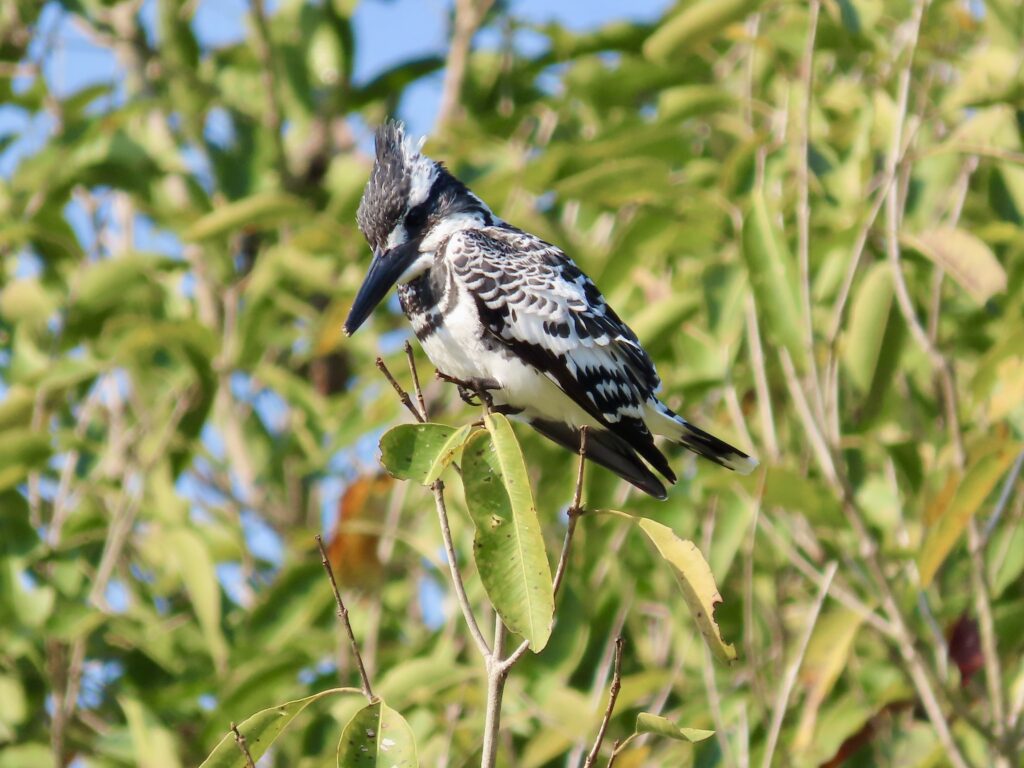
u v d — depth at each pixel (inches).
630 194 410.0
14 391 460.8
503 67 564.4
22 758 433.7
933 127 429.7
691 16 401.4
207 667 450.0
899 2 463.5
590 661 422.6
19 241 512.1
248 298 477.4
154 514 448.5
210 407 465.1
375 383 450.3
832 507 360.2
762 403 375.6
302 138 599.2
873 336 363.9
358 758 235.6
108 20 603.2
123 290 493.0
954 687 386.3
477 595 409.7
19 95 561.6
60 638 427.8
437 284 341.4
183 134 597.9
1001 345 354.3
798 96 424.8
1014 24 428.1
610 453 348.5
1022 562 390.0
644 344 395.5
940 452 397.7
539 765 398.9
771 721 356.5
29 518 451.8
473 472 230.4
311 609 423.5
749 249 363.3
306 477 558.3
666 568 424.8
